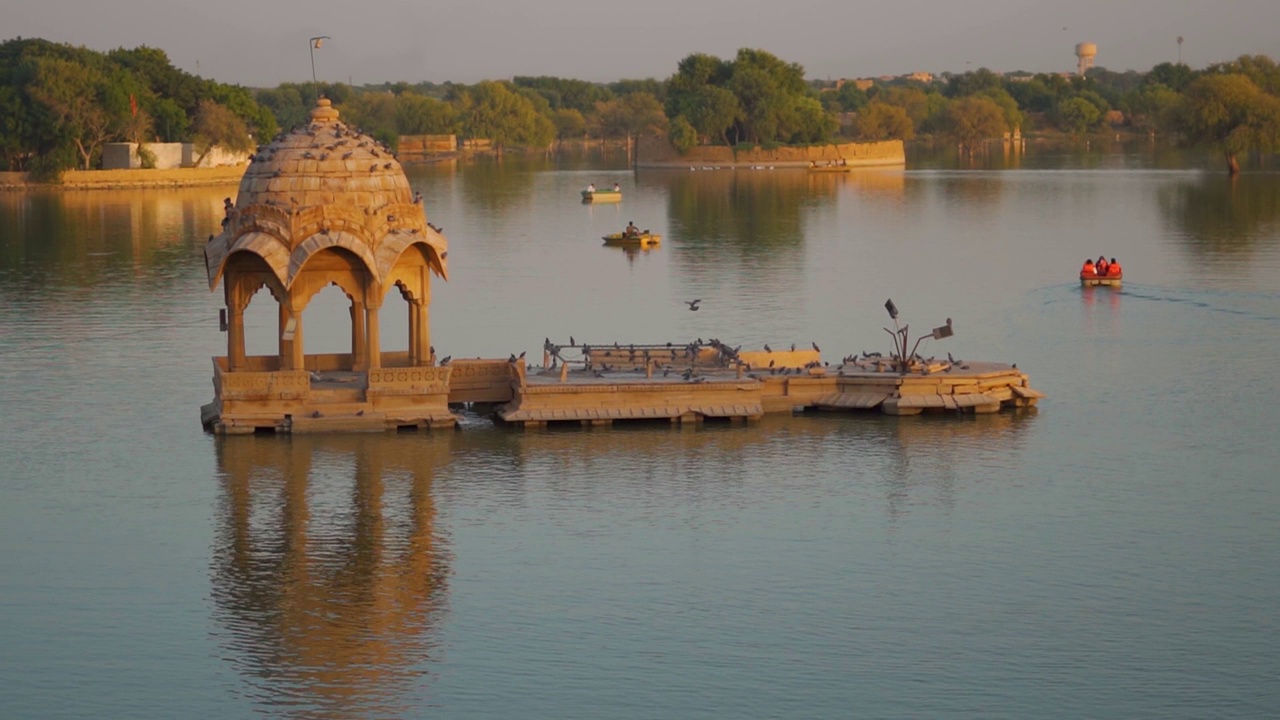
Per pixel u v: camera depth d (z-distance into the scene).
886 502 47.72
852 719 33.22
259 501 47.69
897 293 93.88
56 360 70.62
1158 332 78.81
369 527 45.28
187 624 38.47
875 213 159.38
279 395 55.12
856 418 58.09
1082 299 91.06
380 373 55.44
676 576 41.38
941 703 33.97
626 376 59.06
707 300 90.62
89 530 45.22
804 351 63.06
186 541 44.28
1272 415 59.09
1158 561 42.56
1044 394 62.47
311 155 55.19
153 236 130.88
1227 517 46.34
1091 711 33.59
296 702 34.28
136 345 74.88
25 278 101.00
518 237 133.62
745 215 158.38
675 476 50.28
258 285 56.31
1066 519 46.12
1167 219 145.38
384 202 56.06
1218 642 37.09
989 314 85.06
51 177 194.25
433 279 101.94
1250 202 164.00
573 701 34.12
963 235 132.75
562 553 43.12
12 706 34.03
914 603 39.56
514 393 57.72
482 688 34.84
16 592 40.44
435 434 55.28
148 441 54.72
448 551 43.31
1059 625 38.19
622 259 114.56
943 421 57.84
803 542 44.06
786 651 36.69
